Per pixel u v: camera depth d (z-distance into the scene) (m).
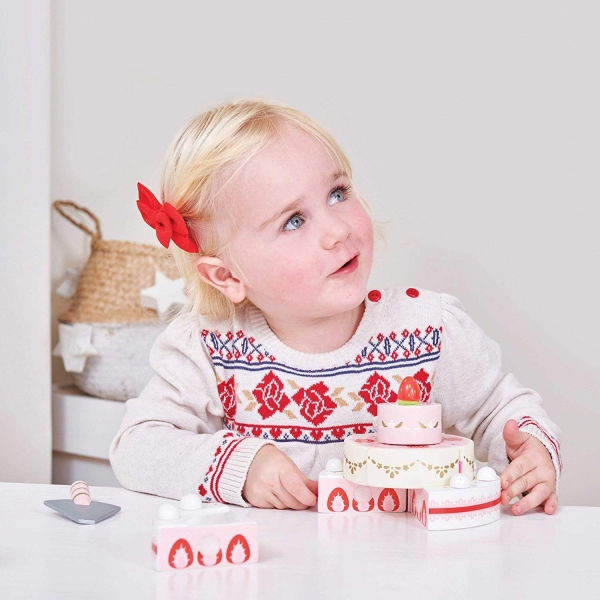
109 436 1.87
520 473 0.98
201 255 1.20
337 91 1.90
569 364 1.64
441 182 1.77
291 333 1.22
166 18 2.15
